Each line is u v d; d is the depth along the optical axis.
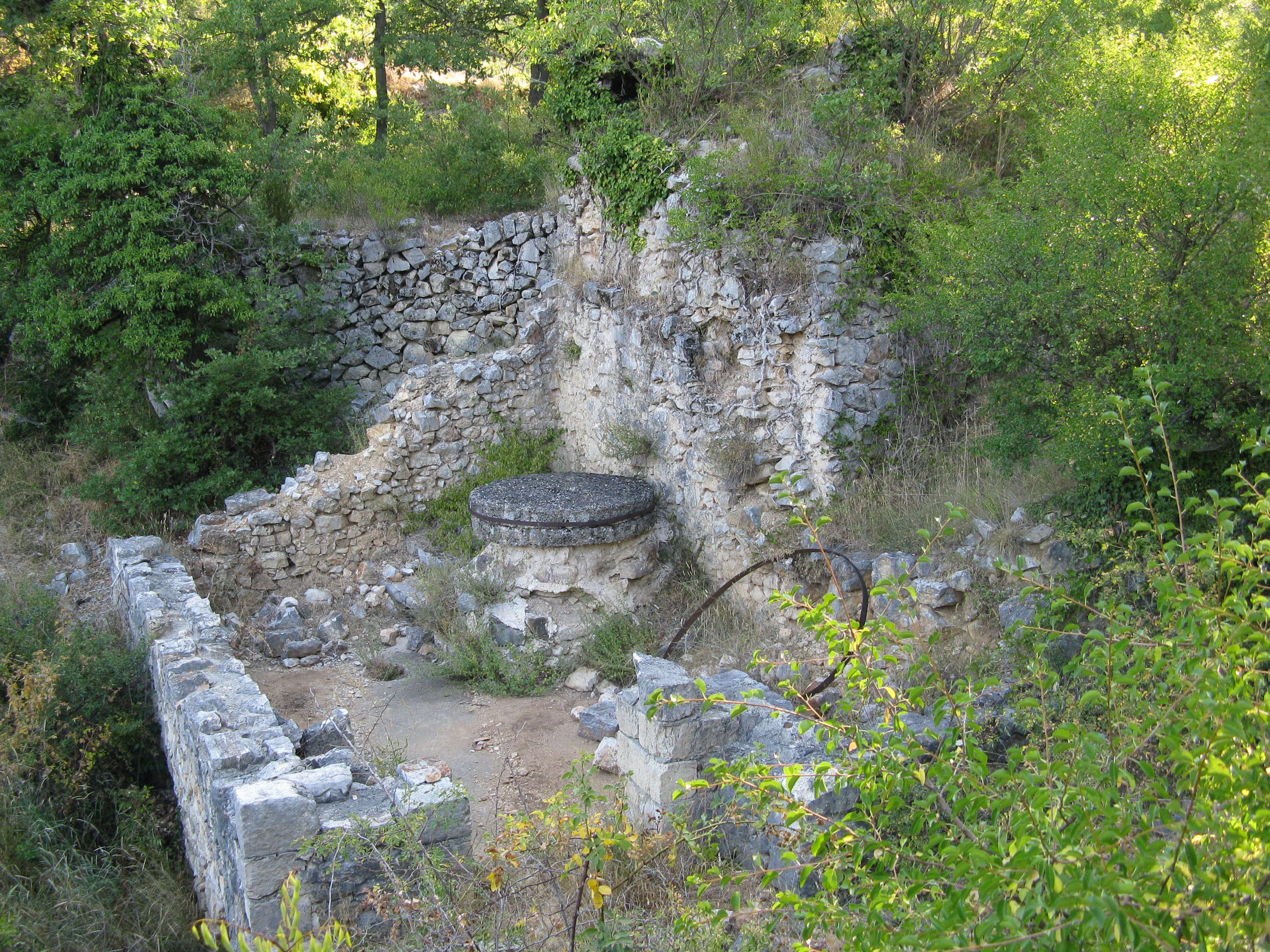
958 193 8.64
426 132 15.53
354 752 5.99
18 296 10.76
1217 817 2.63
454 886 4.70
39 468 10.92
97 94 10.10
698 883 3.73
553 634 8.84
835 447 8.12
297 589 10.05
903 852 3.27
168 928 5.71
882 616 6.54
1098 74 6.55
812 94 9.68
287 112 16.39
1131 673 3.08
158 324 10.06
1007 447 6.32
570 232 11.76
